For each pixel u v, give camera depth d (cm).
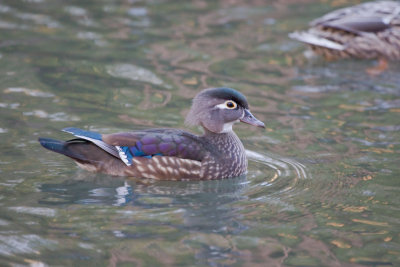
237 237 938
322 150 1303
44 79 1644
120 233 939
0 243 892
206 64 1797
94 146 1192
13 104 1473
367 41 1836
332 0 2359
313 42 1800
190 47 1922
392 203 1063
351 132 1390
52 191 1095
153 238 926
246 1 2372
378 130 1397
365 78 1734
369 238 941
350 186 1134
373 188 1123
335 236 948
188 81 1670
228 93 1234
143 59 1816
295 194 1108
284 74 1752
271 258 877
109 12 2220
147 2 2344
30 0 2312
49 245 893
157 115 1450
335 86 1673
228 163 1209
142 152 1173
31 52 1831
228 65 1797
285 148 1318
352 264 868
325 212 1032
